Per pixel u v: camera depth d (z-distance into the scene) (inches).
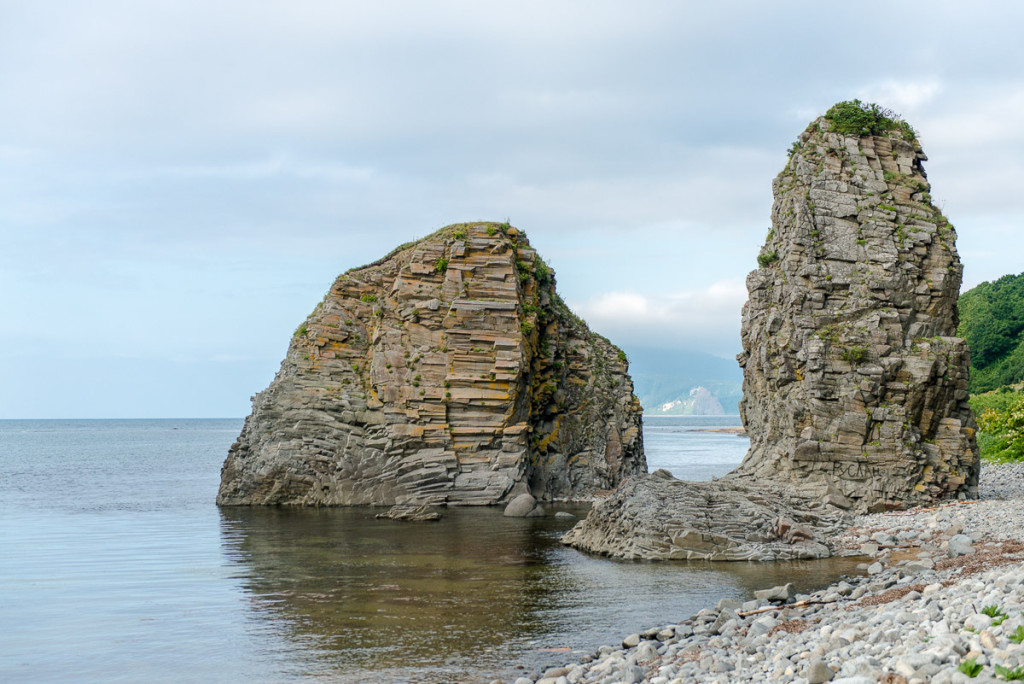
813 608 882.8
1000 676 475.5
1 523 1892.2
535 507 1975.9
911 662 519.5
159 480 3184.1
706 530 1341.0
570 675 717.9
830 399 1621.6
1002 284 5270.7
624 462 2513.5
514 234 2450.8
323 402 2249.0
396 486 2154.3
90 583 1196.5
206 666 795.4
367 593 1099.9
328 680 745.6
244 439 2329.0
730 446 5954.7
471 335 2214.6
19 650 857.5
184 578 1221.1
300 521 1875.0
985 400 3476.9
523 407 2261.3
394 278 2404.0
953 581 860.6
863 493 1568.7
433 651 828.0
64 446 6373.0
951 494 1594.5
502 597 1061.8
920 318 1701.5
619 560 1322.6
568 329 2593.5
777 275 1803.6
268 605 1039.0
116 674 777.6
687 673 666.2
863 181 1782.7
